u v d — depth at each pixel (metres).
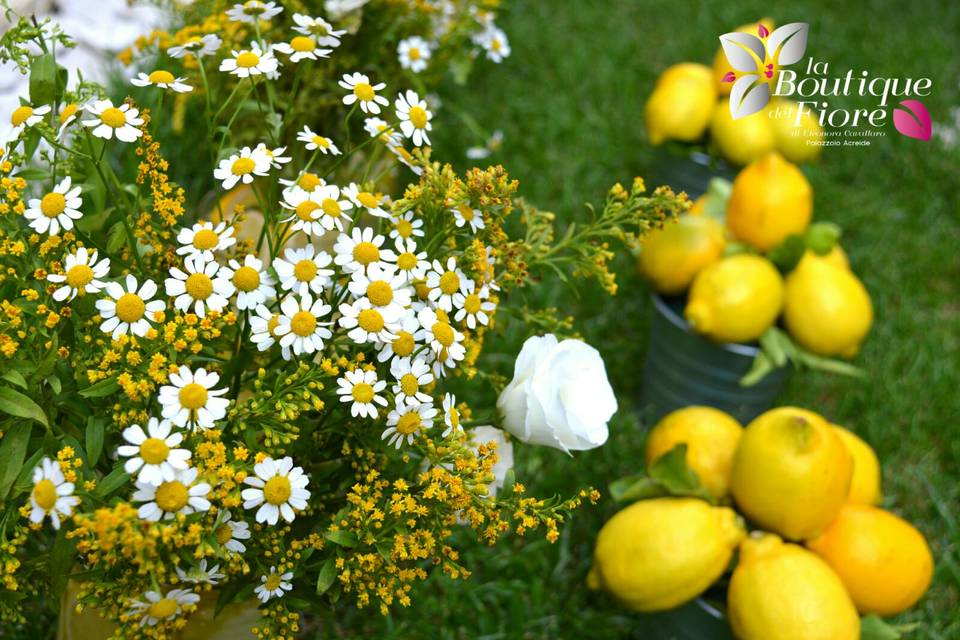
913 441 1.01
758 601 0.70
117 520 0.50
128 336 0.54
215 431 0.53
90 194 0.65
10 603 0.57
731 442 0.77
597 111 1.39
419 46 0.88
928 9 1.84
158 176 0.58
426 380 0.56
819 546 0.74
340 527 0.57
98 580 0.55
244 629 0.61
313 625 0.80
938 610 0.87
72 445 0.56
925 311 1.17
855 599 0.73
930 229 1.27
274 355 0.60
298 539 0.59
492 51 0.96
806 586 0.69
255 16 0.64
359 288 0.56
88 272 0.55
